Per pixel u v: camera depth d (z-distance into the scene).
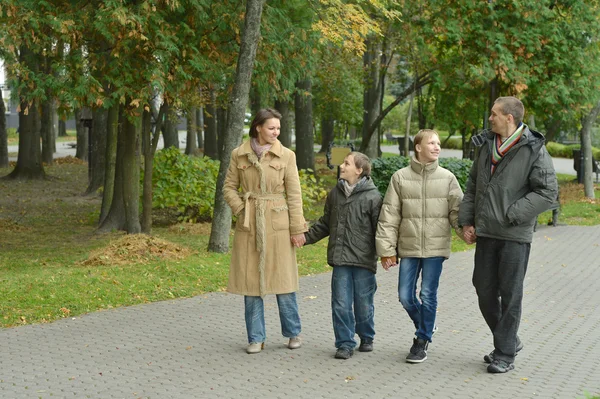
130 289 9.80
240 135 12.56
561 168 39.53
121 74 12.70
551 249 14.29
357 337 7.86
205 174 17.34
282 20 13.81
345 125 54.12
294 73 14.53
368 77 28.77
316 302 9.44
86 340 7.59
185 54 13.02
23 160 29.12
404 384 6.28
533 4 20.06
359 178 7.03
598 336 7.99
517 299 6.53
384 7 17.03
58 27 12.03
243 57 12.25
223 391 6.09
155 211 18.53
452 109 23.53
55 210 21.05
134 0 12.72
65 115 13.30
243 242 7.15
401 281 6.86
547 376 6.54
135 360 6.93
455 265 12.28
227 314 8.77
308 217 19.06
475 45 20.77
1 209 21.05
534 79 20.41
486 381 6.38
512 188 6.39
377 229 6.84
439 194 6.78
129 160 15.74
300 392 6.08
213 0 13.27
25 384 6.25
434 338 7.79
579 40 20.98
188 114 16.52
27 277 10.30
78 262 11.71
